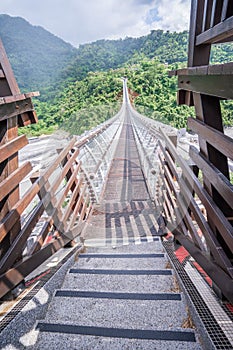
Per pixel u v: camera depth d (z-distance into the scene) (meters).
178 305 2.53
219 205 2.24
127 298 2.69
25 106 2.66
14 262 2.31
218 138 1.96
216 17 2.06
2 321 2.18
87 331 2.21
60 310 2.57
